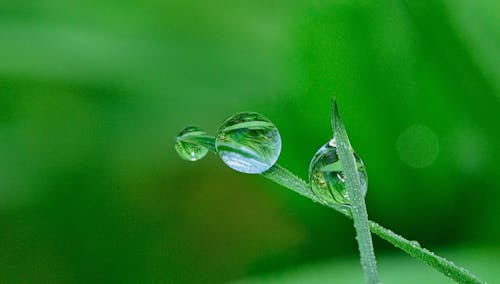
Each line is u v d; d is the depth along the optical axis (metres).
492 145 0.13
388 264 0.12
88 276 0.14
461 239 0.13
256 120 0.10
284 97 0.13
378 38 0.13
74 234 0.14
